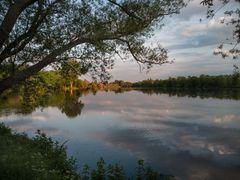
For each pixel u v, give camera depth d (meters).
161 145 21.97
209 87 170.62
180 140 23.95
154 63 9.58
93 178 12.13
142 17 9.02
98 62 9.43
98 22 8.73
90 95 126.06
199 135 26.09
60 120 37.16
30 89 10.34
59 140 23.41
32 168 9.00
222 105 56.56
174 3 9.06
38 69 7.62
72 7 9.20
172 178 14.45
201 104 60.56
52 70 9.88
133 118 39.94
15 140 15.25
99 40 8.68
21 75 7.41
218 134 26.36
